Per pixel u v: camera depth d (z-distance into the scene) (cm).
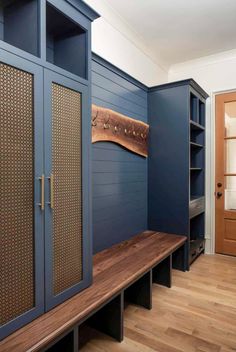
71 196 154
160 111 304
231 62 336
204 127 349
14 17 144
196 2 237
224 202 347
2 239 116
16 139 121
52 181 139
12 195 120
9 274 119
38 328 123
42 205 134
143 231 309
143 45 313
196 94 315
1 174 115
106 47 253
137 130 287
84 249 163
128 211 278
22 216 125
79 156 160
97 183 231
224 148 345
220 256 343
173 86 295
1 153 115
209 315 203
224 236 348
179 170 294
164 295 235
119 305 172
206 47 322
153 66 344
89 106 168
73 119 155
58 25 162
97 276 181
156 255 225
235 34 293
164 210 305
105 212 242
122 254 227
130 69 292
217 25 274
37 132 131
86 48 166
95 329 185
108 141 242
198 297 231
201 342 171
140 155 298
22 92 124
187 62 362
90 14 164
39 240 133
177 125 294
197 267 303
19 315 123
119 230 263
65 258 150
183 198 292
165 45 316
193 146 343
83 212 163
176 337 176
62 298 146
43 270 135
